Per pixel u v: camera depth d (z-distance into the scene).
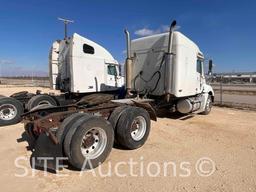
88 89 10.96
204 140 6.12
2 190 3.58
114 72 12.31
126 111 5.29
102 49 11.64
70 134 4.11
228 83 26.42
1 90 26.36
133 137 5.37
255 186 3.69
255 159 4.80
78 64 10.51
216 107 12.76
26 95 9.72
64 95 10.88
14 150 5.41
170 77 7.61
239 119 9.12
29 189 3.61
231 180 3.88
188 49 8.08
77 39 10.42
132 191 3.54
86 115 4.48
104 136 4.57
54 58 12.13
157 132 6.85
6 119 8.04
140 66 8.54
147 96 8.30
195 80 8.87
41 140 4.16
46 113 5.66
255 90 23.09
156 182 3.82
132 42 8.79
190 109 8.64
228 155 5.02
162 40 7.86
